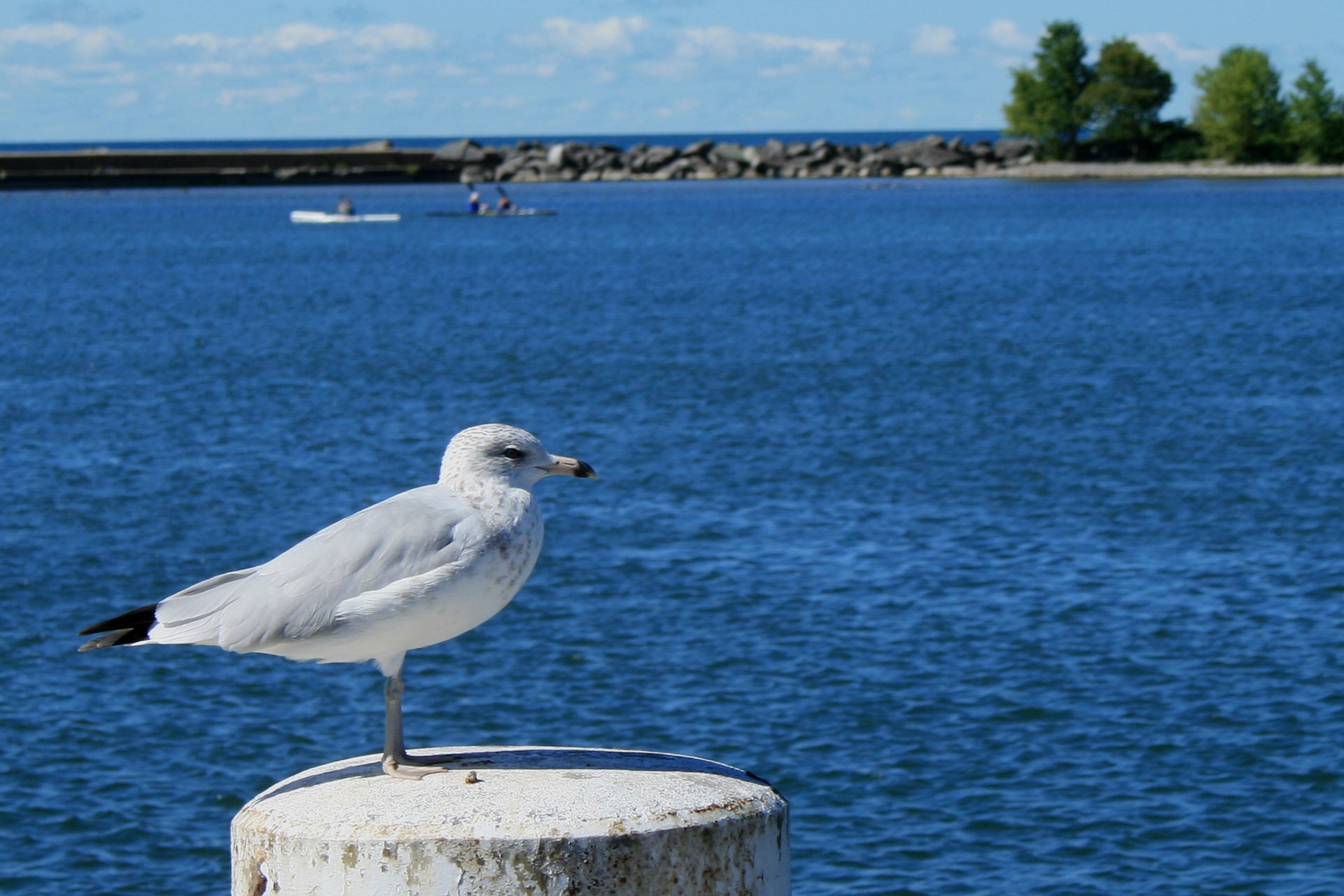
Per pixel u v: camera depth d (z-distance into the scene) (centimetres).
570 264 7525
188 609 534
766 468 2542
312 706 1479
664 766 547
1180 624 1664
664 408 3188
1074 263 7238
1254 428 2848
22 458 2698
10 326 5028
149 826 1223
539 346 4312
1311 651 1567
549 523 2162
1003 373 3662
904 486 2388
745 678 1517
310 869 464
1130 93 17675
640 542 2044
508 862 452
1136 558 1939
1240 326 4619
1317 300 5391
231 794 1281
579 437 2853
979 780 1279
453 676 1539
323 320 5138
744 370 3769
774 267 7231
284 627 516
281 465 2617
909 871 1127
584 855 454
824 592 1806
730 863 473
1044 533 2077
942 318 4981
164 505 2317
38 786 1293
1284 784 1255
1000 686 1485
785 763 1317
